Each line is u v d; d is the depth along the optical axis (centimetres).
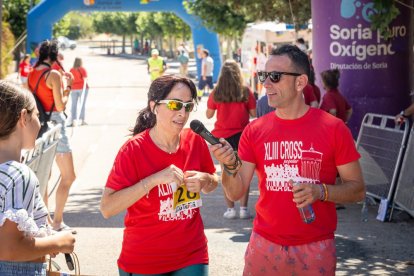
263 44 2733
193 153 459
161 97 443
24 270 365
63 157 859
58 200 867
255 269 458
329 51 1155
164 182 433
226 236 873
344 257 778
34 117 376
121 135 1931
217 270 736
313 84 1000
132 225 448
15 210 350
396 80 1152
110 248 819
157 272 445
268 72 448
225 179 450
